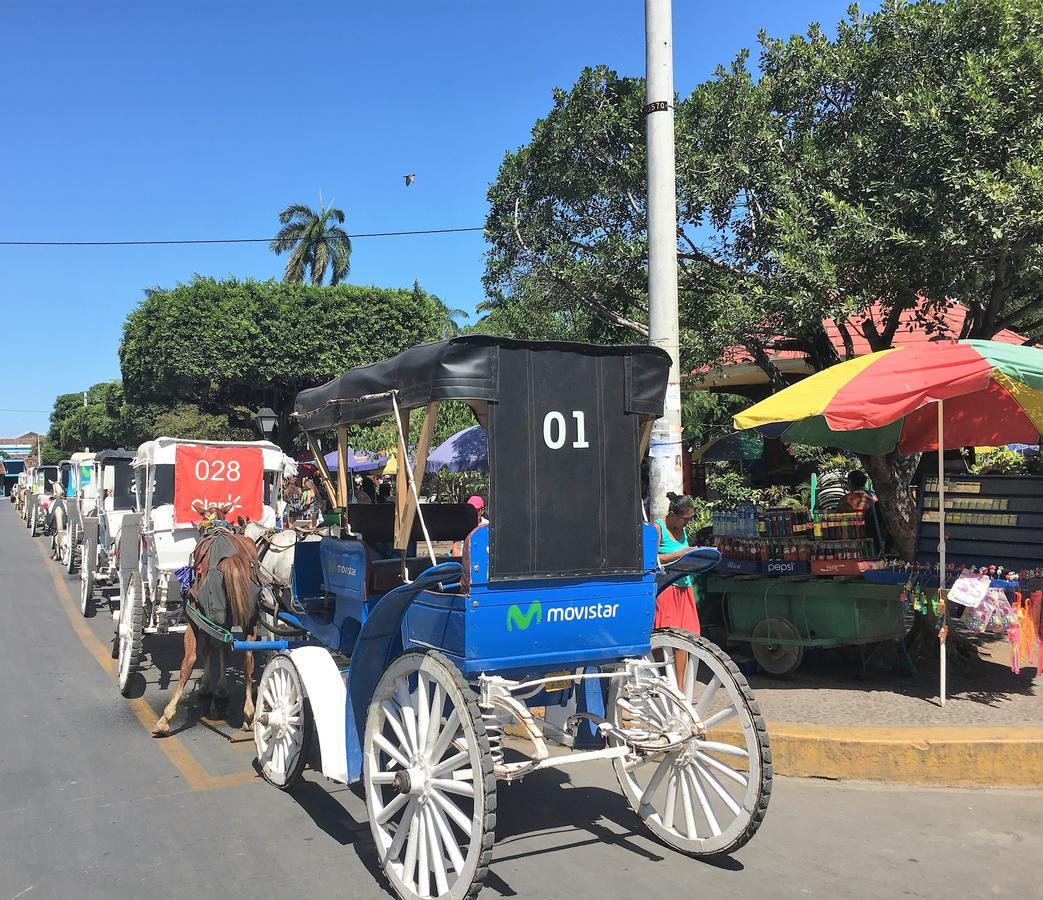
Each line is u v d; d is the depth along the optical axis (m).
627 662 4.71
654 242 7.81
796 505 10.17
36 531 31.22
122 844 4.81
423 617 4.45
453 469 8.41
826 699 6.83
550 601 4.28
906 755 5.61
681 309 10.01
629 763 5.03
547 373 4.32
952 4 8.20
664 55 7.80
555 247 10.14
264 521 9.21
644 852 4.70
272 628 6.92
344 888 4.29
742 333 8.59
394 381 4.57
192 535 8.48
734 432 13.37
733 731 6.02
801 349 10.06
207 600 6.66
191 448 8.68
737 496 11.39
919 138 7.45
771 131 9.02
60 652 10.27
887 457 8.52
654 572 4.68
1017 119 7.20
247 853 4.70
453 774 4.03
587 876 4.38
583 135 9.86
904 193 7.46
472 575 4.01
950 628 7.68
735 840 4.39
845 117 9.09
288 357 32.25
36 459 98.88
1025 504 7.00
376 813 4.42
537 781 5.90
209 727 7.25
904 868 4.39
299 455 34.66
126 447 47.44
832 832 4.86
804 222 8.27
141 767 6.18
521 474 4.19
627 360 4.59
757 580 7.80
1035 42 7.36
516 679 4.66
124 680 8.16
